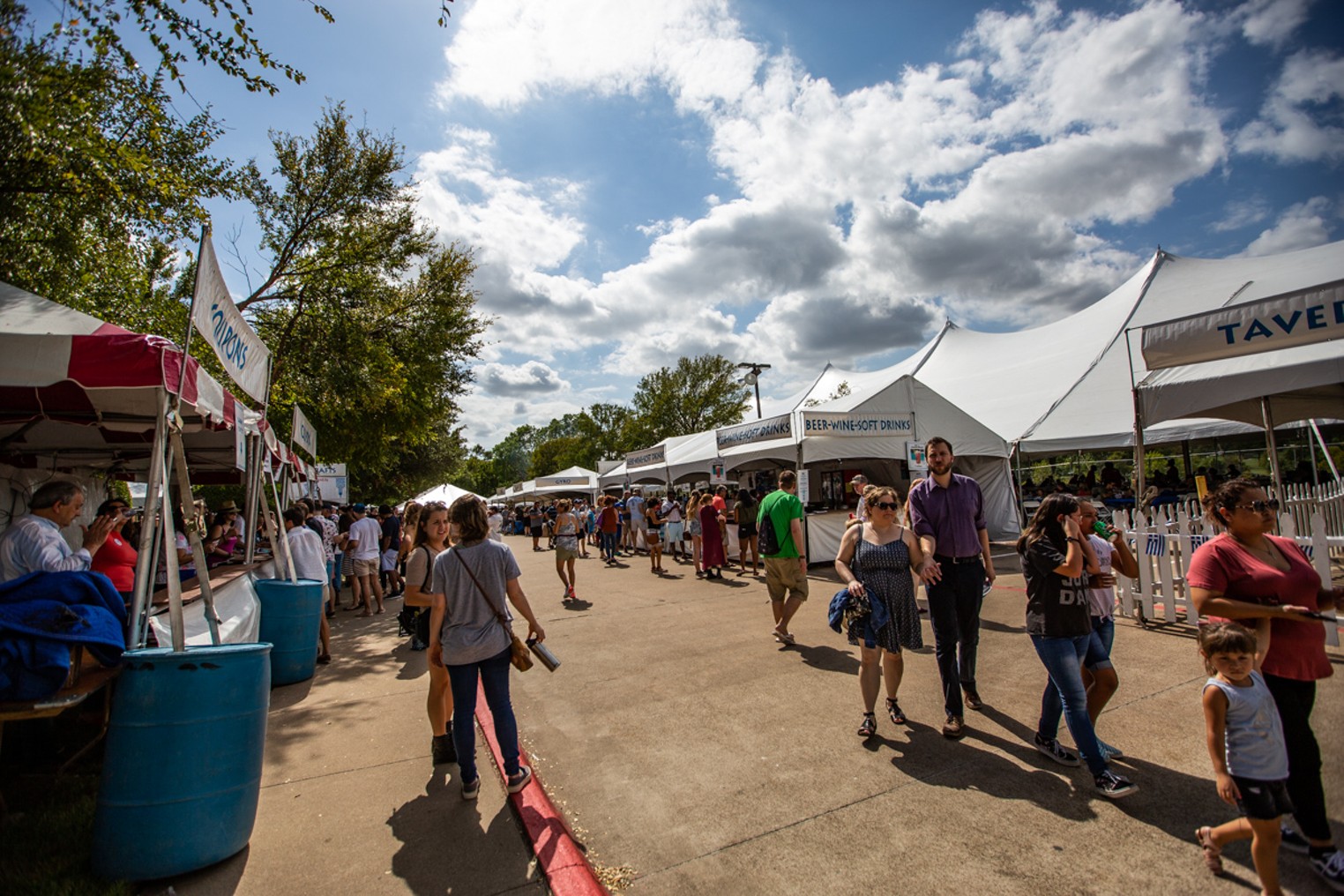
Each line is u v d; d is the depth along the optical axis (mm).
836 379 27562
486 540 3945
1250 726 2617
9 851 3158
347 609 11594
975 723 4535
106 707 4215
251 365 5395
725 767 4113
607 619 9016
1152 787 3514
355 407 16250
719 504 12484
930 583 4512
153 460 3412
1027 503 18172
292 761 4402
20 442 6590
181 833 2934
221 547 9445
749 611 9023
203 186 8250
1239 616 2885
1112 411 15086
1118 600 7266
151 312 9648
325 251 13852
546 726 5039
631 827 3471
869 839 3217
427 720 5188
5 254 6309
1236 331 6184
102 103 5672
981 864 2955
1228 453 19391
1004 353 21203
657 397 46719
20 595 3254
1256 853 2609
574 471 31891
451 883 2979
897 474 16375
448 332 19594
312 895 2889
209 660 3088
